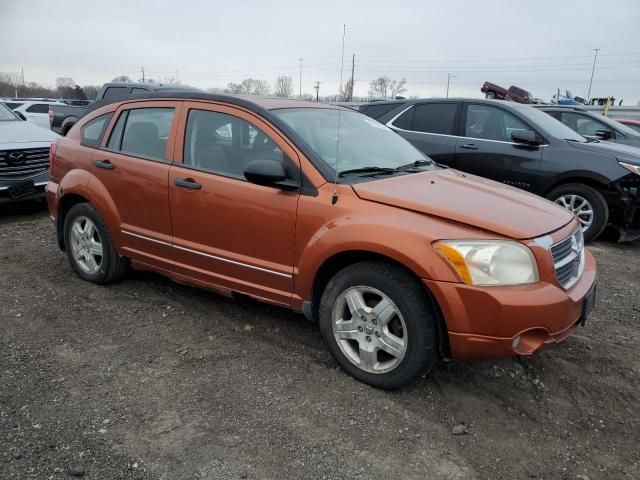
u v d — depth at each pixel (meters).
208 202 3.80
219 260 3.82
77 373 3.35
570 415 3.11
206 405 3.05
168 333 3.95
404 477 2.55
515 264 2.90
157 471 2.53
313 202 3.34
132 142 4.42
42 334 3.86
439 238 2.93
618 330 4.23
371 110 8.71
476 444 2.82
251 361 3.57
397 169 3.89
